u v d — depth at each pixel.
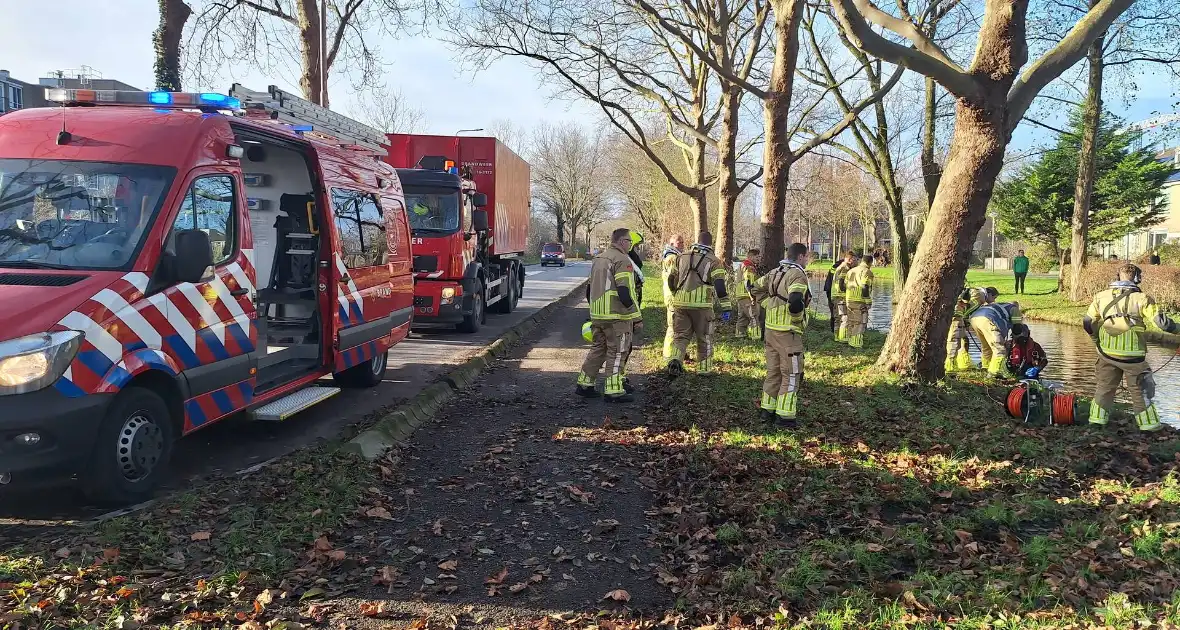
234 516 4.80
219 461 6.34
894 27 8.55
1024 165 43.22
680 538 4.87
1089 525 4.93
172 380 5.41
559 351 13.20
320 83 14.74
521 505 5.45
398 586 4.13
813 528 4.91
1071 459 6.55
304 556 4.40
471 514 5.27
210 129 5.98
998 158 8.79
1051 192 41.41
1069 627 3.52
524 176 21.94
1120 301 7.52
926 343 9.36
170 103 6.30
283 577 4.09
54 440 4.46
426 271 14.00
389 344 9.66
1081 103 18.39
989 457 6.61
